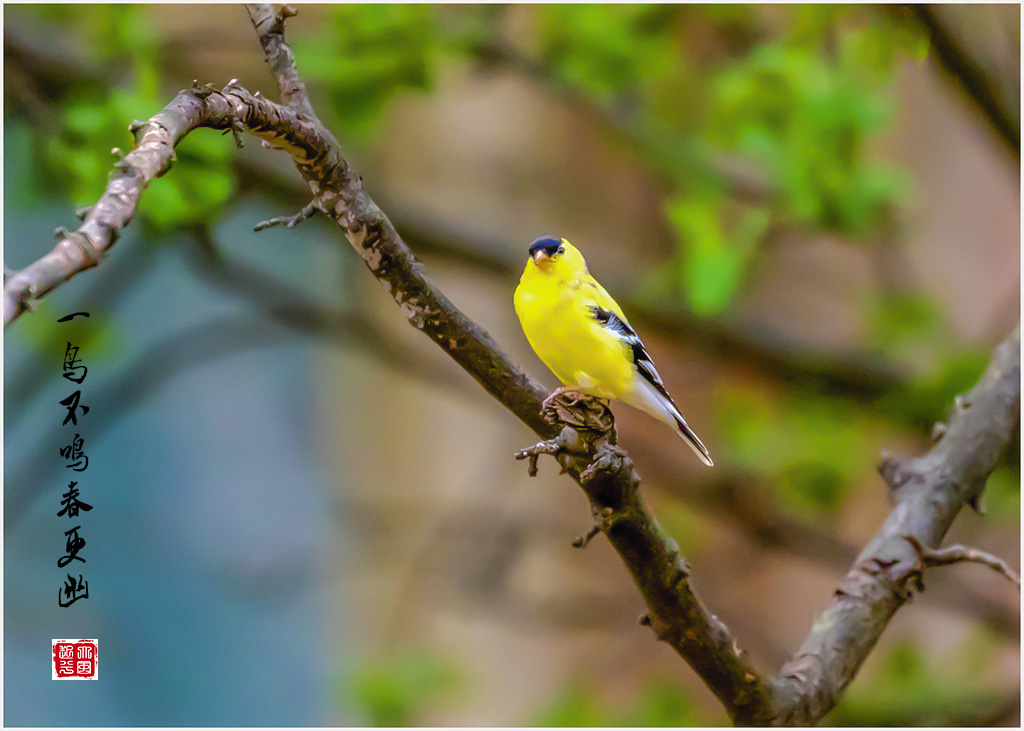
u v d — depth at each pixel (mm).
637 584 4062
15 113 8148
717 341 10227
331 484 15266
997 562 4727
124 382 10062
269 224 3572
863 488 11875
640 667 12328
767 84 8641
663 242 12859
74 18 8953
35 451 10266
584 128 12602
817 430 10508
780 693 4332
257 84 10211
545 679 12531
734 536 13070
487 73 10539
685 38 11562
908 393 9211
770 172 9000
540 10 9852
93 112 7305
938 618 13258
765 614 13062
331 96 8617
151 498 15531
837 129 8523
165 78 9633
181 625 15484
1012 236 12586
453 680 11336
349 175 3549
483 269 10289
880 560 4863
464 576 11820
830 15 8578
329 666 15406
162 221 7523
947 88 9242
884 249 10609
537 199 12461
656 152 9945
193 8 11117
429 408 13531
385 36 8547
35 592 12539
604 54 9422
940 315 10609
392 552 13469
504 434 13352
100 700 14672
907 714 9250
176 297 15734
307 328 10109
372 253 3654
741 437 10898
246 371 16141
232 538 15734
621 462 3750
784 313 13023
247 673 15469
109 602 14898
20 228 12812
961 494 5148
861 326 11016
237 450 16156
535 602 11945
